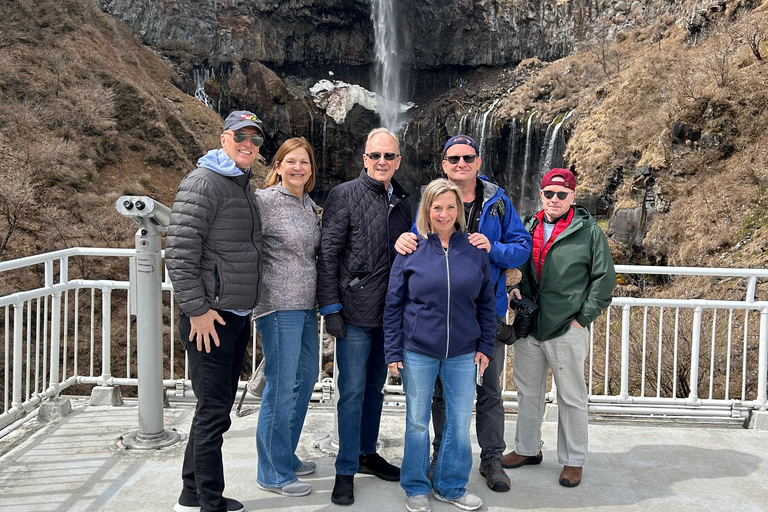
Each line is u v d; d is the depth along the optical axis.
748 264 12.59
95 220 16.83
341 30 35.75
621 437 4.04
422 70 36.94
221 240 2.73
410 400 3.01
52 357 4.34
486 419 3.37
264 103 32.59
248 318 2.99
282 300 3.02
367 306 3.09
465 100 32.69
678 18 27.98
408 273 2.99
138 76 25.92
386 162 3.09
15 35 21.91
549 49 34.28
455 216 2.95
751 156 15.48
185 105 27.56
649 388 8.17
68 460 3.52
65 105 20.27
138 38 31.03
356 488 3.27
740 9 21.92
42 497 3.08
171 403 4.59
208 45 32.97
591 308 3.20
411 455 3.01
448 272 2.92
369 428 3.38
